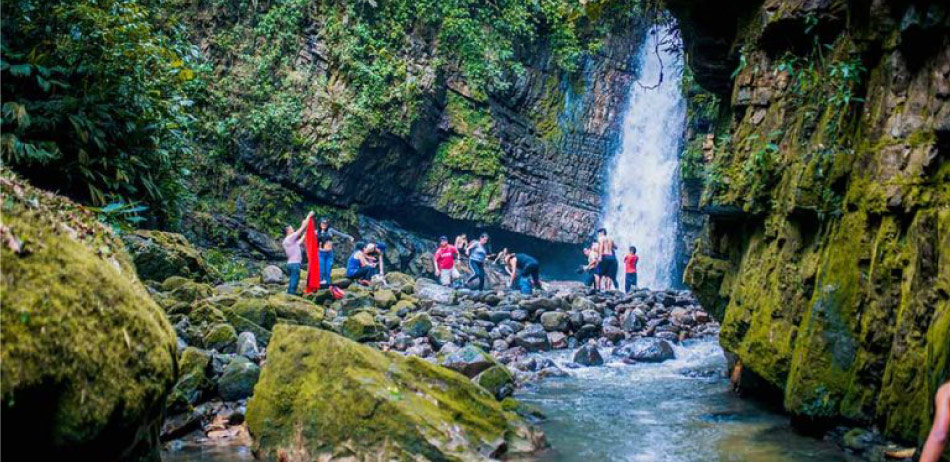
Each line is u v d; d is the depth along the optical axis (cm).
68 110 1042
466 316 1360
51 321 295
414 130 2281
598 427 730
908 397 506
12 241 303
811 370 612
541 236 2505
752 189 750
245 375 759
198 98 1983
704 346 1242
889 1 550
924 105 534
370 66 2241
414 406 584
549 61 2541
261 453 612
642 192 2594
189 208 2016
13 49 1004
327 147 2186
